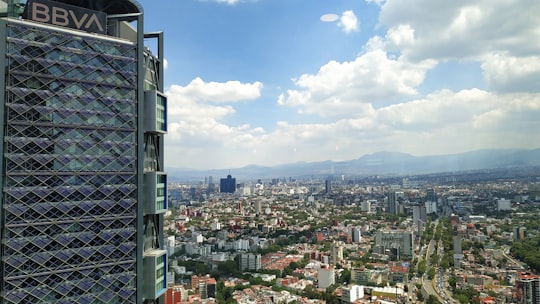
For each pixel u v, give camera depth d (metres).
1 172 126.69
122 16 154.62
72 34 140.88
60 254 132.62
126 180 147.00
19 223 127.94
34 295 127.62
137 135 150.38
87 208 138.75
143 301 154.62
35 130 133.00
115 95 147.00
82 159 139.38
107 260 140.88
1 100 128.38
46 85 135.75
